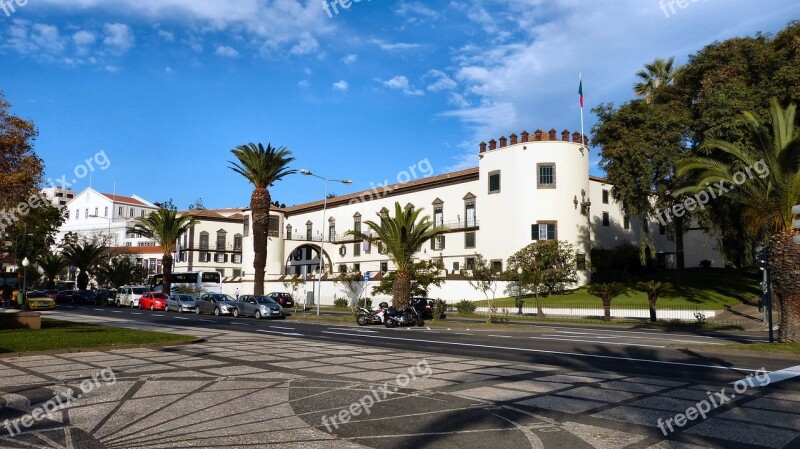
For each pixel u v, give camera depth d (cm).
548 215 5228
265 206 4609
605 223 5825
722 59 3909
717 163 2095
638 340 2261
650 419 848
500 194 5550
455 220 6072
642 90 5388
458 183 6081
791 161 1848
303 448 696
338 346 1883
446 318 3994
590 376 1255
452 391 1066
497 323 3453
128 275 6994
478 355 1675
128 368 1332
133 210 9494
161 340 1864
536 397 1012
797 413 888
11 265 7588
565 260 4350
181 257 8544
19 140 2423
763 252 2066
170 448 695
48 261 7062
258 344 1908
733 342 2173
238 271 8900
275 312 3703
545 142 5322
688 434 765
